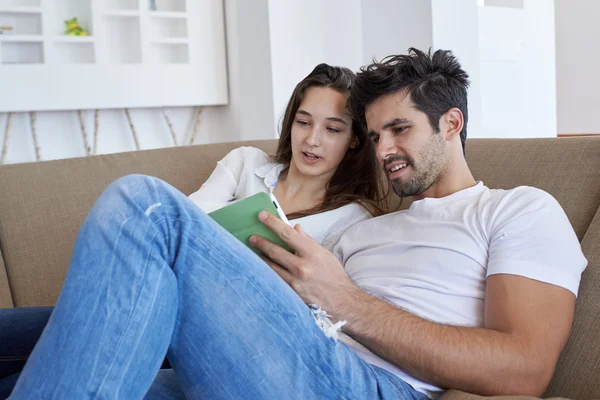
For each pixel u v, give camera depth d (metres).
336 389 1.04
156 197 0.98
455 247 1.24
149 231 0.96
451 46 2.94
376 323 1.13
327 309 1.17
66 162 1.82
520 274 1.11
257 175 1.79
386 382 1.11
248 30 3.18
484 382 1.05
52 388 0.87
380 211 1.68
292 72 3.17
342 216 1.66
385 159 1.36
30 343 1.36
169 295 0.97
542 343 1.05
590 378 1.13
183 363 1.00
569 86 5.59
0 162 3.11
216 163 1.98
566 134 5.64
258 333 1.00
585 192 1.37
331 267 1.20
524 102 3.64
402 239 1.34
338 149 1.66
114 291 0.92
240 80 3.28
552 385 1.18
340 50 3.29
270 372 1.00
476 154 1.61
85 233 0.95
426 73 1.33
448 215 1.31
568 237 1.17
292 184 1.75
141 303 0.93
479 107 3.08
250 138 3.29
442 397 1.09
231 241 1.04
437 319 1.20
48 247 1.67
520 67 3.60
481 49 3.39
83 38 3.04
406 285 1.26
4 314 1.37
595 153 1.41
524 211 1.20
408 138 1.34
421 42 2.93
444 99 1.34
